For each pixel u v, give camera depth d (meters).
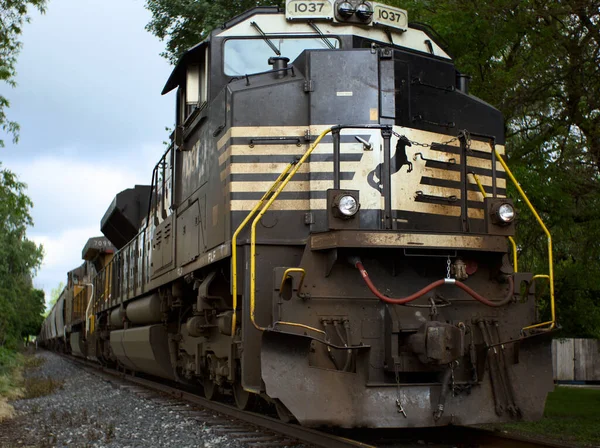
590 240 9.97
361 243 6.08
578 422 8.53
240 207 6.96
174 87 9.88
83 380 15.75
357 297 6.39
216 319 8.23
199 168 8.60
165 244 10.61
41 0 12.91
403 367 6.27
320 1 8.05
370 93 7.07
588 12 9.45
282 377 5.87
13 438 7.70
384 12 8.16
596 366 17.66
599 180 10.27
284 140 7.08
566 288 10.50
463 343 6.11
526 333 6.62
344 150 6.94
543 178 9.94
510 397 6.36
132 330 13.17
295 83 7.20
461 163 7.04
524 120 11.21
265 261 6.71
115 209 15.43
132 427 8.11
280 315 6.12
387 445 6.53
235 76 7.98
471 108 7.66
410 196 6.93
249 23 8.11
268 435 7.08
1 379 13.21
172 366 10.88
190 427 7.86
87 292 23.12
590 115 10.20
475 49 10.68
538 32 10.16
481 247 6.43
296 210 6.98
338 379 5.97
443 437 6.91
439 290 6.61
